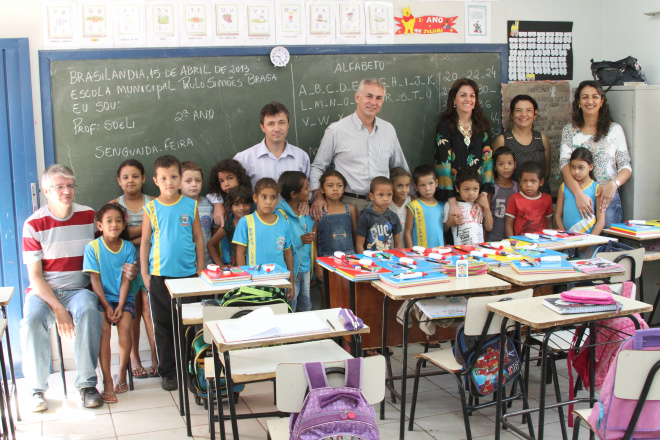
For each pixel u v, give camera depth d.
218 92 4.38
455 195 4.54
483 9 4.90
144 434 3.20
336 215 4.27
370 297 3.49
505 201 4.65
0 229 4.00
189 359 3.32
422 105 4.83
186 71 4.29
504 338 2.79
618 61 4.90
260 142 4.47
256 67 4.43
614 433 2.23
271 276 3.35
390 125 4.50
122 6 4.14
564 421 3.07
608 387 2.22
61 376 3.95
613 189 4.56
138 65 4.20
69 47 4.07
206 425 3.29
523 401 3.12
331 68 4.59
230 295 3.04
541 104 5.08
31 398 3.50
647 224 4.42
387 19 4.68
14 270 4.03
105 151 4.20
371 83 4.21
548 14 5.08
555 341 3.23
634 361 2.15
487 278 3.30
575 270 3.35
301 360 2.53
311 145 4.62
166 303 3.78
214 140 4.41
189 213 3.84
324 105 4.61
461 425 3.23
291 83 4.51
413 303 3.03
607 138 4.71
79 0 4.06
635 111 4.71
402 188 4.37
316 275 4.48
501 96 5.00
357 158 4.36
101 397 3.57
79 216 3.79
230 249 4.24
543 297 2.89
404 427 3.12
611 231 4.43
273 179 4.08
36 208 4.05
